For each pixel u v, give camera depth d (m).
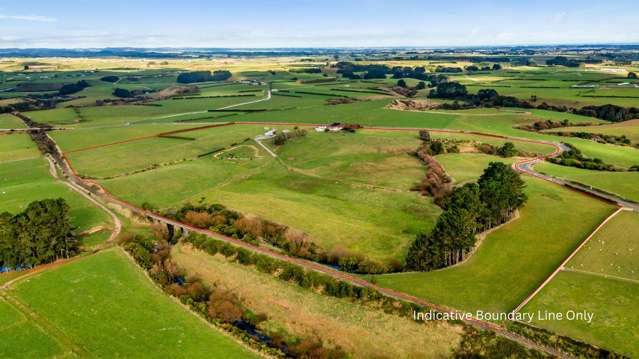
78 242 114.69
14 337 76.88
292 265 95.62
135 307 85.81
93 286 92.56
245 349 75.25
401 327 76.88
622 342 68.44
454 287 85.62
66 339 76.44
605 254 93.56
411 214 124.88
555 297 80.12
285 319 84.00
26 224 100.31
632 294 79.56
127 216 130.75
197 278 97.25
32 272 98.25
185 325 80.88
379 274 93.25
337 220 121.81
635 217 111.00
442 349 72.25
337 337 78.25
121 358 72.19
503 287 84.69
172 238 116.25
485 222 108.69
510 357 68.06
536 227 109.12
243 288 92.56
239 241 107.50
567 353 67.62
